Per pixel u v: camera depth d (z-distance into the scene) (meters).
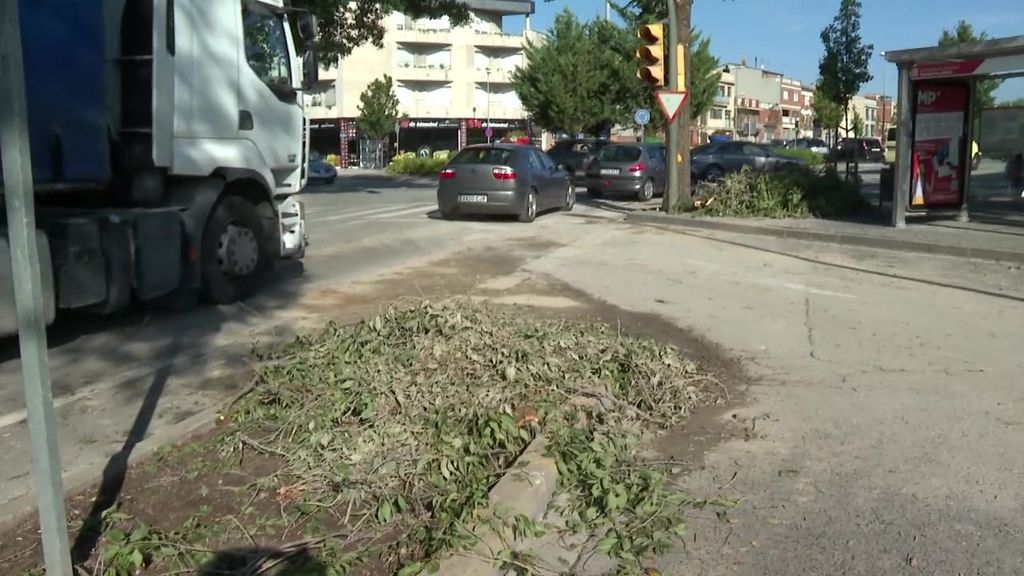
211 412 5.48
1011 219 15.38
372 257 12.66
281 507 4.25
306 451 4.76
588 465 4.73
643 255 12.80
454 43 70.06
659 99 17.89
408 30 68.81
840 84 34.66
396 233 15.51
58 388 6.31
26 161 2.81
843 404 6.10
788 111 107.94
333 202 23.58
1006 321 8.34
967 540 4.14
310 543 3.89
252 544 3.90
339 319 8.55
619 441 5.18
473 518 4.05
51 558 3.00
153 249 7.79
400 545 3.88
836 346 7.61
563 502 4.52
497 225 16.94
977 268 11.20
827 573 3.88
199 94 8.43
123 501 4.30
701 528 4.31
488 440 4.86
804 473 4.95
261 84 9.28
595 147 30.30
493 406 5.21
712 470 5.02
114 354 7.23
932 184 14.88
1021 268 11.11
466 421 5.02
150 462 4.77
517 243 14.23
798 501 4.59
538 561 3.93
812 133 93.69
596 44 48.09
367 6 25.31
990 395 6.21
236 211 9.08
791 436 5.52
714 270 11.42
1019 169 16.95
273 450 4.84
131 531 3.95
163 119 8.02
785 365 7.08
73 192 7.74
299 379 5.72
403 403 5.20
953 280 10.41
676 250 13.24
